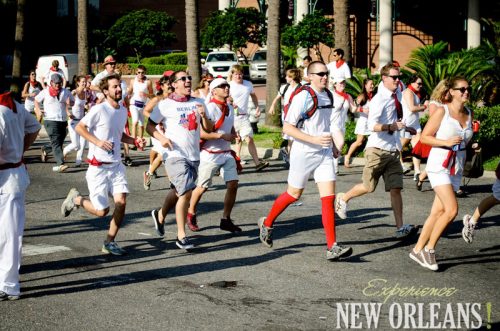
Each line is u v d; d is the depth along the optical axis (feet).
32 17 172.04
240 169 34.27
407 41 159.43
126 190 30.07
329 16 156.97
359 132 51.13
